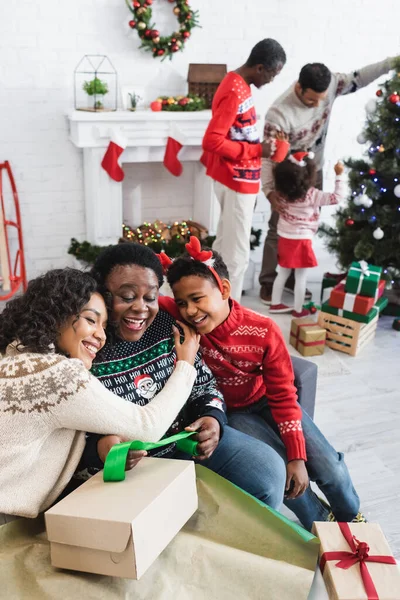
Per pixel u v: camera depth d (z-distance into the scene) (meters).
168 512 1.07
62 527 1.00
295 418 1.62
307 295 3.78
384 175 3.25
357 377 2.90
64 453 1.18
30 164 3.49
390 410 2.64
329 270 4.21
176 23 3.50
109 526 0.97
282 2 3.66
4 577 1.05
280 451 1.69
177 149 3.42
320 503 1.84
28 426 1.11
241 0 3.57
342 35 3.88
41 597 1.01
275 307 3.53
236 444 1.53
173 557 1.09
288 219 3.23
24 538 1.15
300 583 1.04
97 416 1.13
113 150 3.27
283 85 3.89
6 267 3.31
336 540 1.13
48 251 3.71
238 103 2.86
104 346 1.38
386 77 4.05
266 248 3.66
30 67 3.29
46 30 3.25
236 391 1.74
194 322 1.51
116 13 3.35
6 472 1.11
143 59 3.51
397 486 2.16
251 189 3.06
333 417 2.56
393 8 3.92
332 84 3.32
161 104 3.46
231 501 1.22
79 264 3.77
